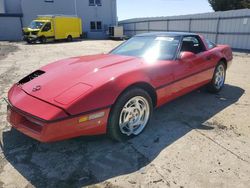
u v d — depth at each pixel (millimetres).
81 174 2404
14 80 6359
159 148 2846
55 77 2912
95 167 2510
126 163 2570
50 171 2453
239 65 8852
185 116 3779
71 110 2396
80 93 2510
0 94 4980
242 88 5418
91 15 32188
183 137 3100
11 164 2561
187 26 20641
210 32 18234
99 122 2613
